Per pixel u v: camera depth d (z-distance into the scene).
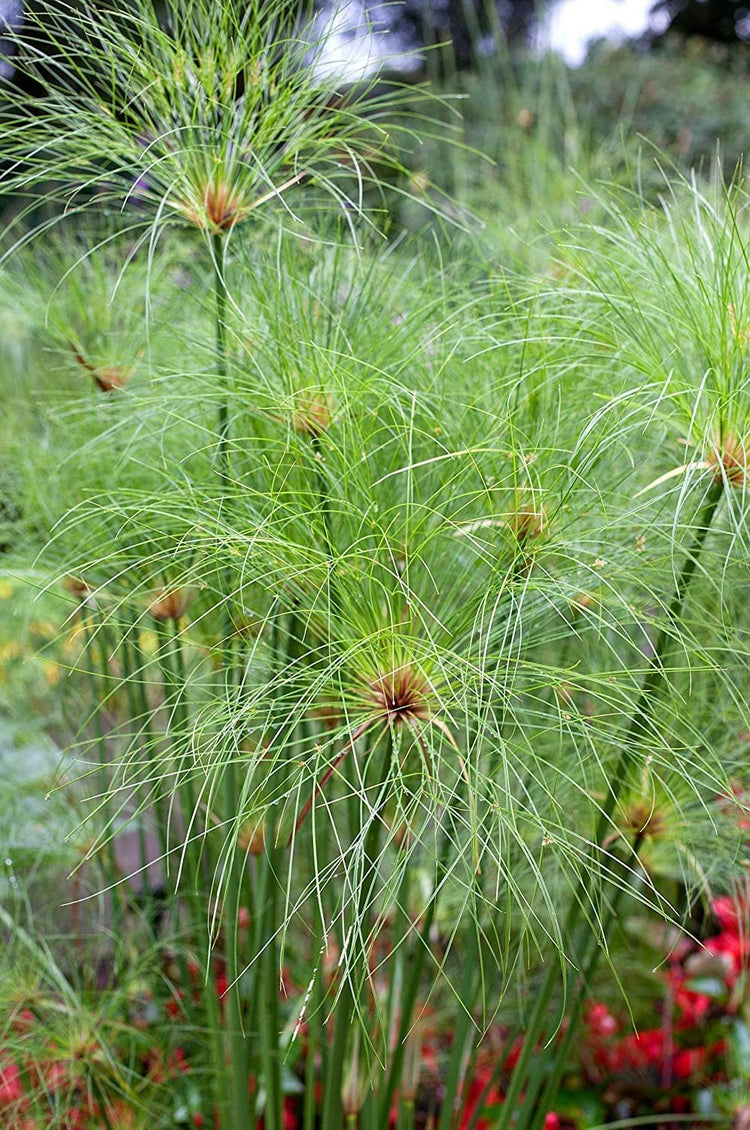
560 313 1.14
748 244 1.10
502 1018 1.50
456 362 1.16
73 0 1.14
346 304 1.12
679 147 2.72
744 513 1.01
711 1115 1.53
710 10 6.75
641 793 1.13
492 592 1.01
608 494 1.08
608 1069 1.62
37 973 1.29
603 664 1.17
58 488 1.24
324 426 1.06
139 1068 1.41
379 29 1.12
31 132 1.11
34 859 1.39
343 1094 1.31
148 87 1.05
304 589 1.04
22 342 1.48
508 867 1.04
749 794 1.18
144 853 1.33
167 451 1.17
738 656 1.15
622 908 1.28
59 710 1.50
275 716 1.03
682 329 1.09
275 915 1.21
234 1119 1.23
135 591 1.16
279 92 1.09
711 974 1.59
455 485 1.06
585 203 1.67
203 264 1.31
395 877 1.00
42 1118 1.26
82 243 1.39
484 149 2.21
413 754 1.09
